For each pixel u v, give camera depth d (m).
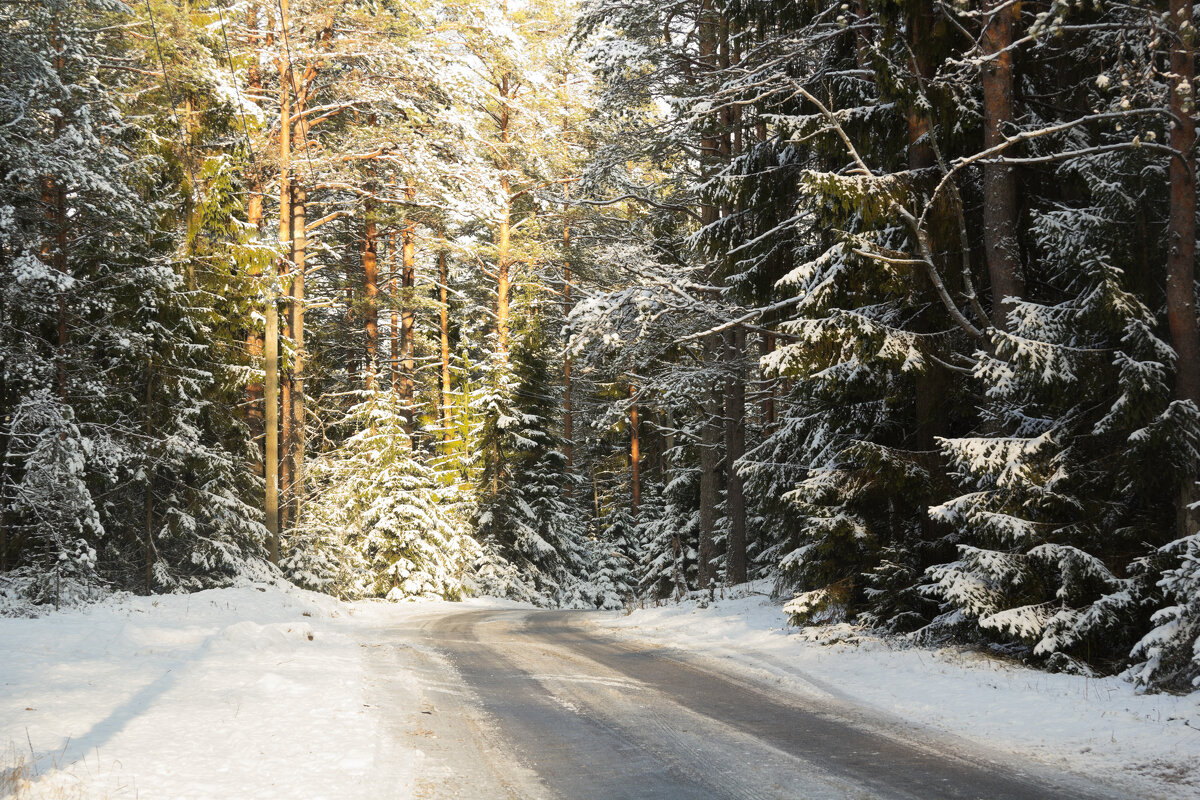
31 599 17.34
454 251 37.69
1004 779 6.39
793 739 7.75
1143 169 11.57
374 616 23.31
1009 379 11.46
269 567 25.45
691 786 6.27
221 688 9.70
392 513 31.88
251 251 25.22
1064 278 13.17
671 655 13.73
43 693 8.91
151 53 23.16
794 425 17.62
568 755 7.19
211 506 24.16
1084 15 13.21
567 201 22.94
